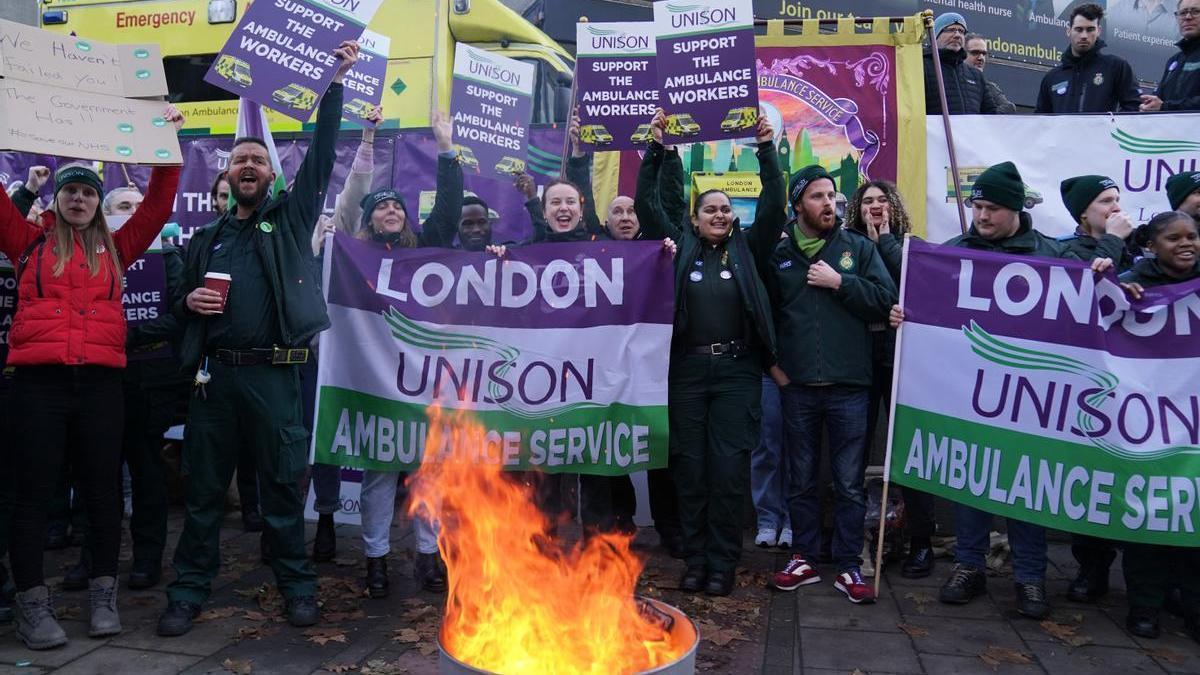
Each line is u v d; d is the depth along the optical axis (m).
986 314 4.23
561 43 9.46
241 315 3.87
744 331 4.40
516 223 6.34
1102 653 3.71
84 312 3.73
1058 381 4.10
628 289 4.39
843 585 4.35
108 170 6.59
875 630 3.92
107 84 3.80
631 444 4.36
